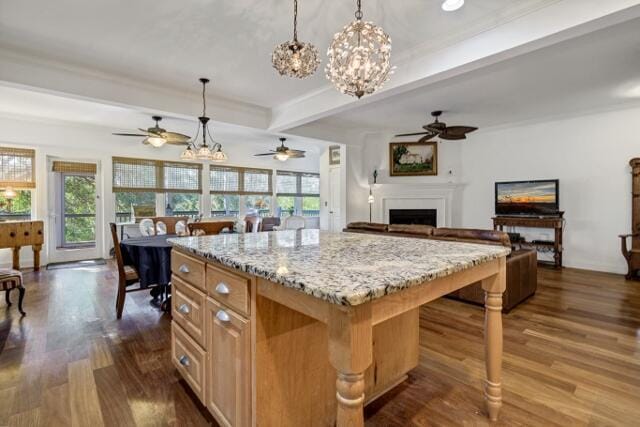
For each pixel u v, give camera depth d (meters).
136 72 3.46
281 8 2.32
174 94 4.03
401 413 1.72
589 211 5.15
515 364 2.19
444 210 6.63
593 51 2.98
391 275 1.12
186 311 1.82
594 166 5.09
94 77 3.46
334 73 1.95
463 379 2.04
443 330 2.79
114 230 2.99
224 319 1.44
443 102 4.60
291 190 8.86
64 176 5.71
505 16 2.36
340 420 0.97
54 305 3.38
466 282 1.45
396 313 1.09
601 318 3.03
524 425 1.61
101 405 1.75
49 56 3.07
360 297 0.91
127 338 2.60
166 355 2.32
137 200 6.47
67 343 2.49
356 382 0.96
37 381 1.97
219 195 7.53
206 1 2.24
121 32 2.65
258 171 8.12
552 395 1.85
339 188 6.83
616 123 4.89
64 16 2.42
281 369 1.36
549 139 5.51
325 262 1.34
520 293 3.39
